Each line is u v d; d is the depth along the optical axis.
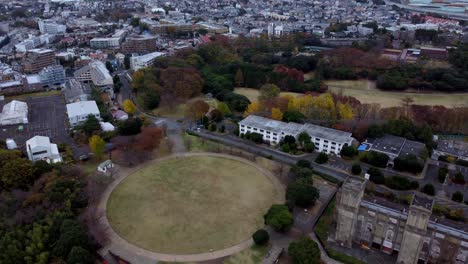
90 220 148.75
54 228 140.00
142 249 140.38
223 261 135.00
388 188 179.25
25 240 134.25
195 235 148.25
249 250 140.50
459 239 122.44
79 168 190.75
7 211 148.00
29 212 146.00
